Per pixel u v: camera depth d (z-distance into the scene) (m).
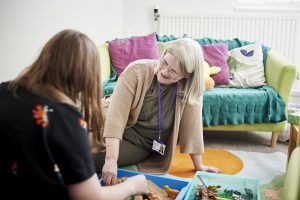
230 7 3.88
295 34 3.76
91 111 1.03
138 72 1.74
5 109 0.86
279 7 3.81
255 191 1.58
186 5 3.96
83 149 0.89
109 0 3.80
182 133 1.92
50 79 0.93
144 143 1.90
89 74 0.96
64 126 0.86
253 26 3.81
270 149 2.71
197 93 1.75
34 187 0.87
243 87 2.99
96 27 3.62
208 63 3.05
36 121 0.84
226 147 2.71
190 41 1.66
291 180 1.02
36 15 2.78
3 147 0.84
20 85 0.92
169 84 1.76
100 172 1.83
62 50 0.94
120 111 1.71
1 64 2.52
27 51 2.73
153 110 1.81
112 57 3.14
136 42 3.18
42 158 0.84
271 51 3.19
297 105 3.13
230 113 2.66
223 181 1.66
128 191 1.19
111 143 1.67
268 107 2.65
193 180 1.61
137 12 4.09
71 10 3.19
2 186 0.88
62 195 0.90
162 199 1.55
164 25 4.00
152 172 1.87
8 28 2.54
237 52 3.16
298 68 3.84
